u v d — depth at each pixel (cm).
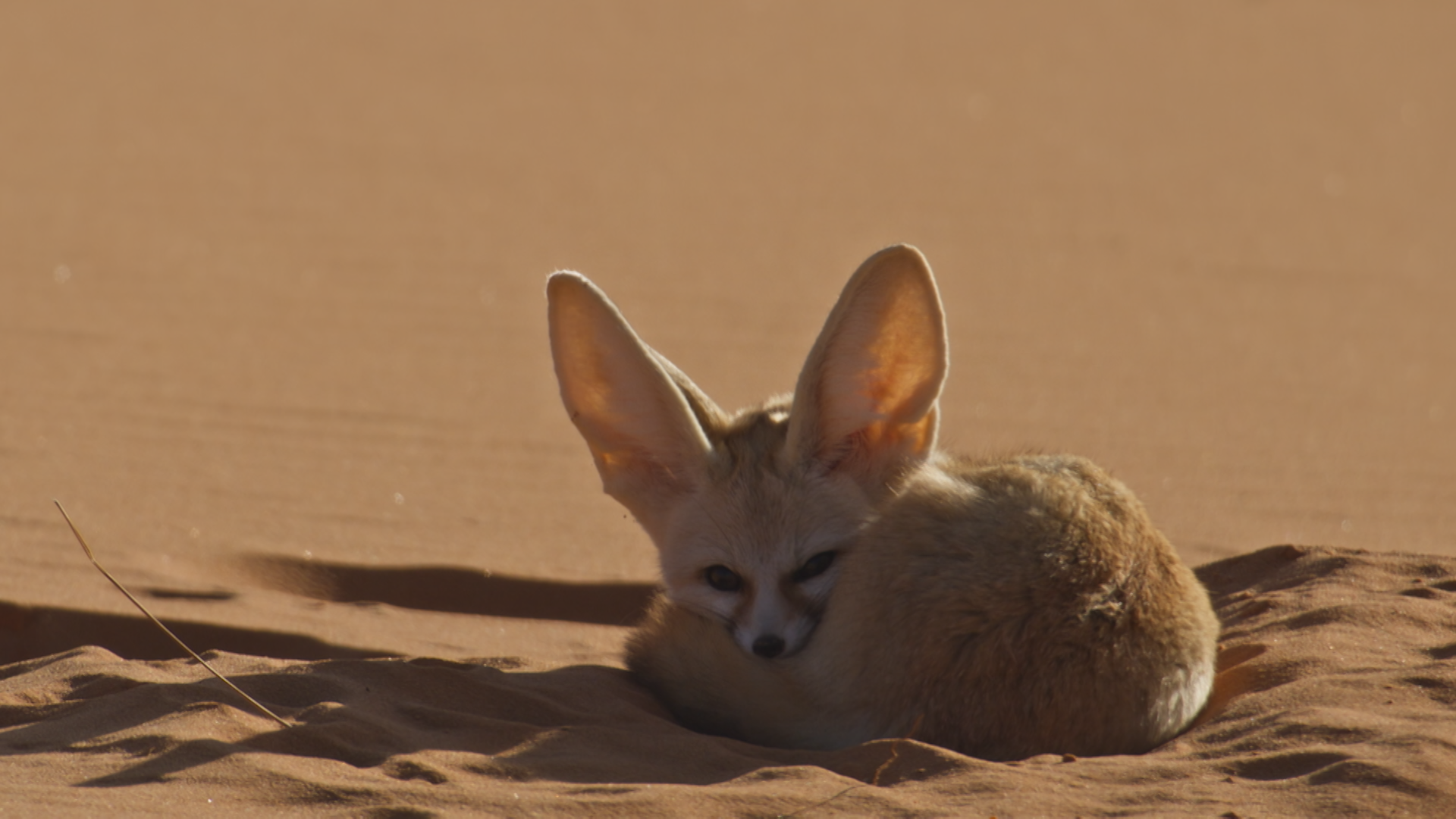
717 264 2895
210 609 1167
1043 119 5131
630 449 933
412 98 5194
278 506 1480
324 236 3092
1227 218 3531
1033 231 3312
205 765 715
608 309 886
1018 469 823
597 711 849
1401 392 2038
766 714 817
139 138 4281
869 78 6038
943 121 5047
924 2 8762
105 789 690
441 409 1884
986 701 749
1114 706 752
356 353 2177
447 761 730
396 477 1600
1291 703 797
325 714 789
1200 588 854
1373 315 2566
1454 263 3048
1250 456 1711
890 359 878
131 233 3048
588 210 3466
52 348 2122
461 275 2759
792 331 2356
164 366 2047
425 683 859
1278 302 2670
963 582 756
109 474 1559
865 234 3241
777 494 867
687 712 854
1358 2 9094
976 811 657
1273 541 1391
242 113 4781
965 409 1923
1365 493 1565
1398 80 6388
